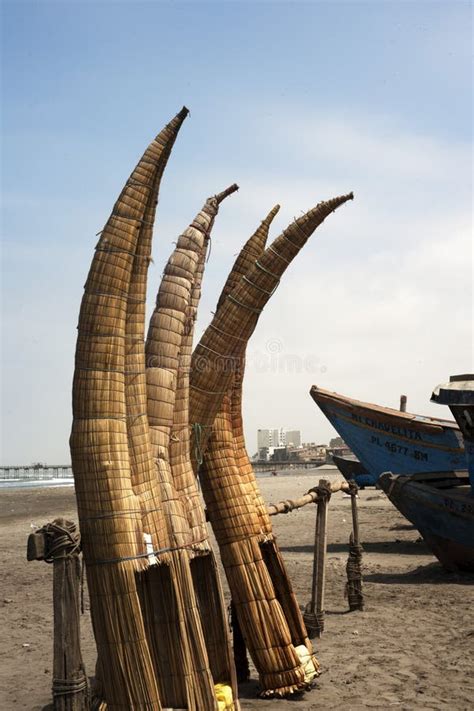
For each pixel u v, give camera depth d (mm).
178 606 6629
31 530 31547
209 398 8086
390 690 8898
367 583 16609
